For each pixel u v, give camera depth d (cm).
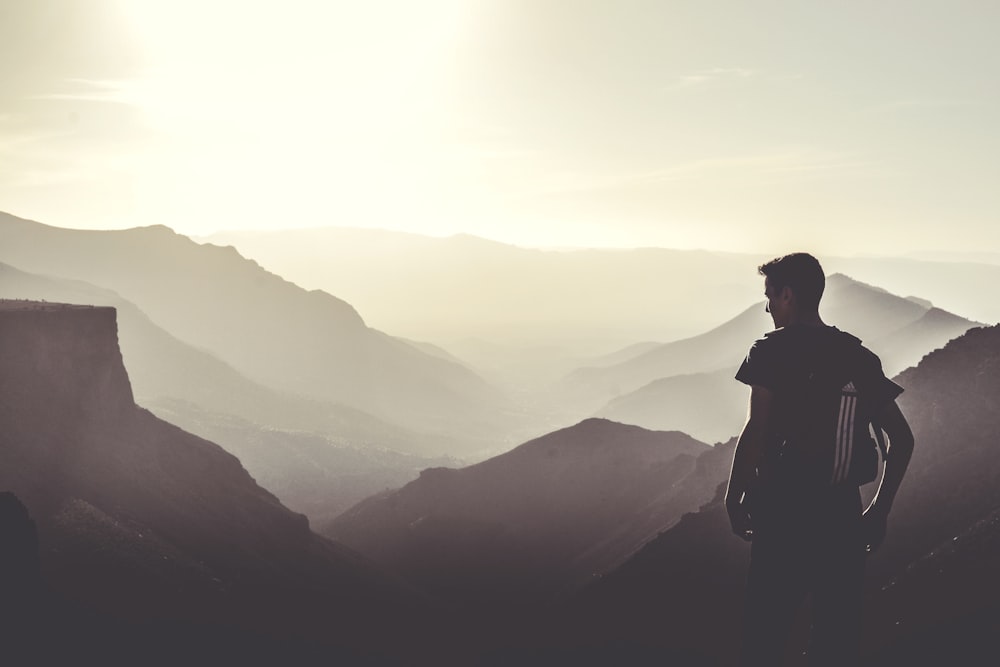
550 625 5550
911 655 1675
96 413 5178
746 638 514
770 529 507
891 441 507
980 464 3812
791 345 513
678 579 5059
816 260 538
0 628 2464
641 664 4100
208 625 3875
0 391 4434
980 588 2072
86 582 3675
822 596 503
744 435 512
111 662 3153
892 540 3700
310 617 5147
